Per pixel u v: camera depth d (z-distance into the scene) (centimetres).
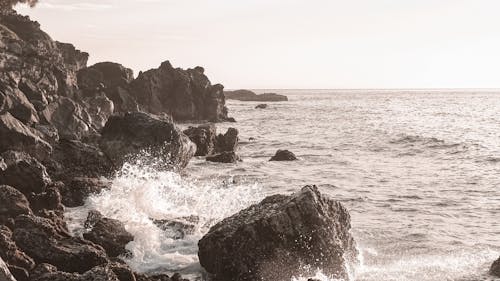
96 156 3041
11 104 3419
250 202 2723
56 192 2250
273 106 16950
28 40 6819
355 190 3309
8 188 2022
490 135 6750
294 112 13138
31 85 4384
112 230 1908
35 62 5434
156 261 1844
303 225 1700
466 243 2195
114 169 3095
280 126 8756
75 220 2181
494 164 4475
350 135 7006
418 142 5947
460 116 10744
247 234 1672
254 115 11988
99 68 8775
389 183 3581
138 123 3294
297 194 1792
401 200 3020
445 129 7669
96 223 1930
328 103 19475
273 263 1664
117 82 8781
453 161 4669
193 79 10025
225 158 4450
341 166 4372
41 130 3556
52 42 7506
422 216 2650
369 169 4219
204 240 1736
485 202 2994
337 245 1725
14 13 7569
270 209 1758
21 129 2880
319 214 1722
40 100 4338
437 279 1767
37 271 1466
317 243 1698
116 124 3309
